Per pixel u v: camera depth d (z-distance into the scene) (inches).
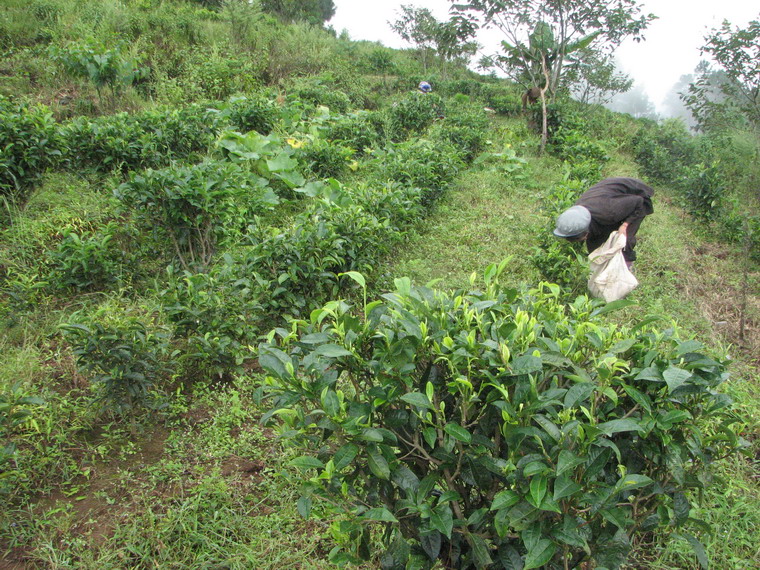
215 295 140.3
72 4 450.0
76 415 122.6
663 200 337.7
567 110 445.1
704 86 334.0
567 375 62.4
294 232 169.8
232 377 141.9
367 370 67.2
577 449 56.5
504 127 451.5
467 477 63.9
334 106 450.6
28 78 343.3
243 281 145.0
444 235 244.8
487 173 333.7
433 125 409.4
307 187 259.8
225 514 99.7
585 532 61.2
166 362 130.4
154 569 88.7
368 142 358.3
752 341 186.2
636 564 92.7
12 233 187.6
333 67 555.5
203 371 142.1
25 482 103.5
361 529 64.4
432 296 71.0
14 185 215.5
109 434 119.2
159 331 132.1
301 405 68.1
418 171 264.8
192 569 89.3
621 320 181.8
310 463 61.5
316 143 300.5
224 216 191.0
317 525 99.8
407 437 70.0
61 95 335.9
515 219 266.2
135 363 116.4
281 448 118.2
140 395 119.2
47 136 224.4
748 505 108.0
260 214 238.4
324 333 64.8
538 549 54.5
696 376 61.4
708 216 286.0
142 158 241.0
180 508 100.0
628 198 182.4
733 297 219.0
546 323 70.4
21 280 167.0
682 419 59.2
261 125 333.4
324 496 65.5
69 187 215.5
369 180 273.3
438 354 63.9
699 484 67.2
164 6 523.8
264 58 502.0
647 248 245.8
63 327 112.1
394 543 63.7
